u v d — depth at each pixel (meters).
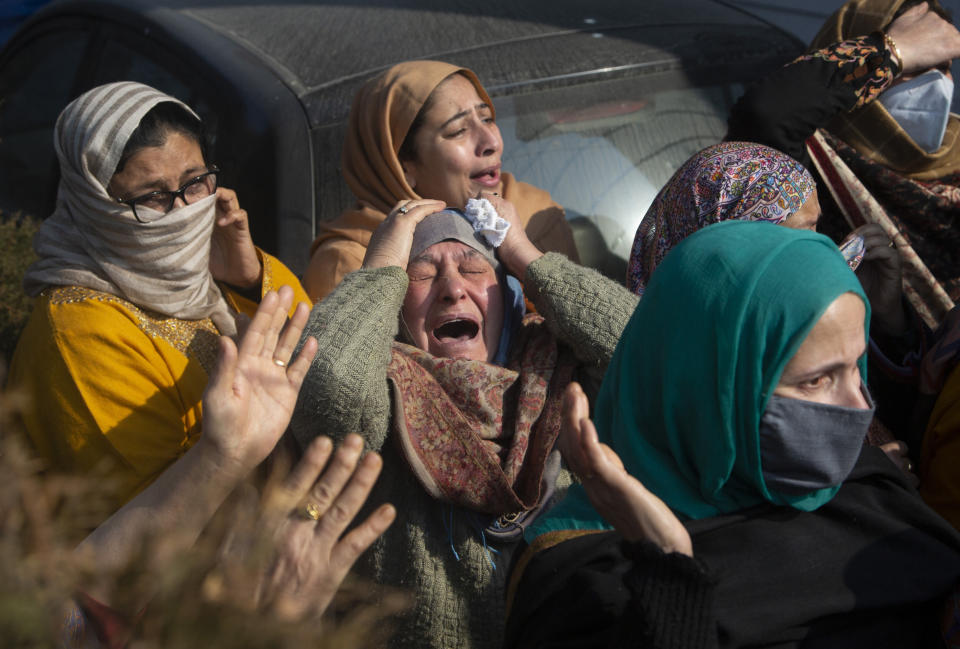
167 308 2.12
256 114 2.85
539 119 3.03
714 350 1.35
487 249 2.20
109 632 1.08
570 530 1.50
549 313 2.10
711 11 3.70
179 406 2.08
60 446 1.99
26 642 0.96
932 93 2.62
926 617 1.40
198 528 1.41
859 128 2.68
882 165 2.69
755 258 1.36
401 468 1.90
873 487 1.49
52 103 3.77
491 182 2.74
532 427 1.97
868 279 2.45
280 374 1.49
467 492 1.84
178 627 0.99
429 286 2.13
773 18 4.14
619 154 3.05
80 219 2.09
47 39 3.98
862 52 2.57
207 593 1.02
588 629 1.32
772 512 1.42
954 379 1.86
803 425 1.34
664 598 1.19
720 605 1.30
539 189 2.90
